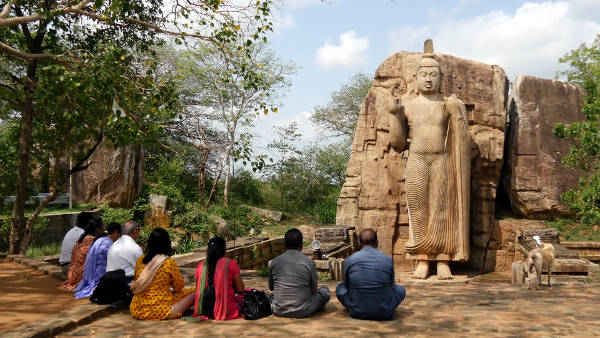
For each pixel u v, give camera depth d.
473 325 5.39
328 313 6.01
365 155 16.00
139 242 17.83
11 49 9.05
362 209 15.87
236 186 28.33
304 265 5.79
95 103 10.88
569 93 16.42
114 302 6.18
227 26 9.95
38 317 5.83
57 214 16.06
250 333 5.09
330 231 15.07
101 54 9.92
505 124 15.65
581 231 15.38
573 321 5.54
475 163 15.06
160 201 19.36
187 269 10.00
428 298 7.33
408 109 13.61
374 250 5.80
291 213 27.62
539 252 8.04
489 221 15.08
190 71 22.56
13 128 14.02
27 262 10.27
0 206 14.02
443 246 13.08
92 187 19.09
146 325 5.46
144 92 10.24
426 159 13.15
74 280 7.58
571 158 12.62
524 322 5.51
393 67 15.90
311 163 29.75
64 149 14.11
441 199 13.09
